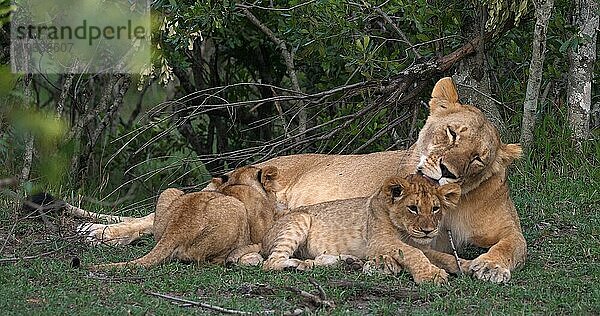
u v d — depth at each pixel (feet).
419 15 46.73
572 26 49.26
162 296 25.20
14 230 34.32
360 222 32.19
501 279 28.60
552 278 29.27
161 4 45.85
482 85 47.24
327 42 50.75
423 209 29.32
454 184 29.91
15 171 45.01
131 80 53.11
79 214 39.83
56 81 56.29
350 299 26.00
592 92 52.42
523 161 46.73
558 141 47.80
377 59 48.39
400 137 51.47
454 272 30.07
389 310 24.07
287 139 47.50
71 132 51.47
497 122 47.09
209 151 61.72
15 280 26.68
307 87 59.31
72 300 24.30
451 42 50.19
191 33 47.09
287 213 33.35
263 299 25.61
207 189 36.37
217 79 60.08
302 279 28.02
